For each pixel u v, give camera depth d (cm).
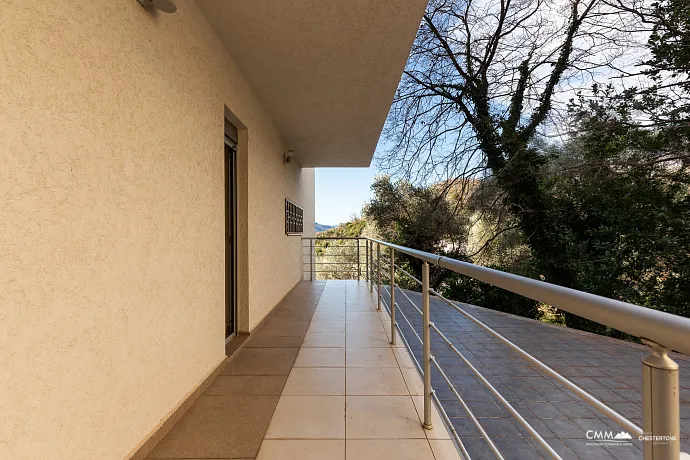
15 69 94
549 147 661
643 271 578
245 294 319
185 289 192
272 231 422
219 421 178
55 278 106
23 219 96
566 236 640
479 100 736
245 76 307
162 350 167
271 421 178
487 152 738
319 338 319
